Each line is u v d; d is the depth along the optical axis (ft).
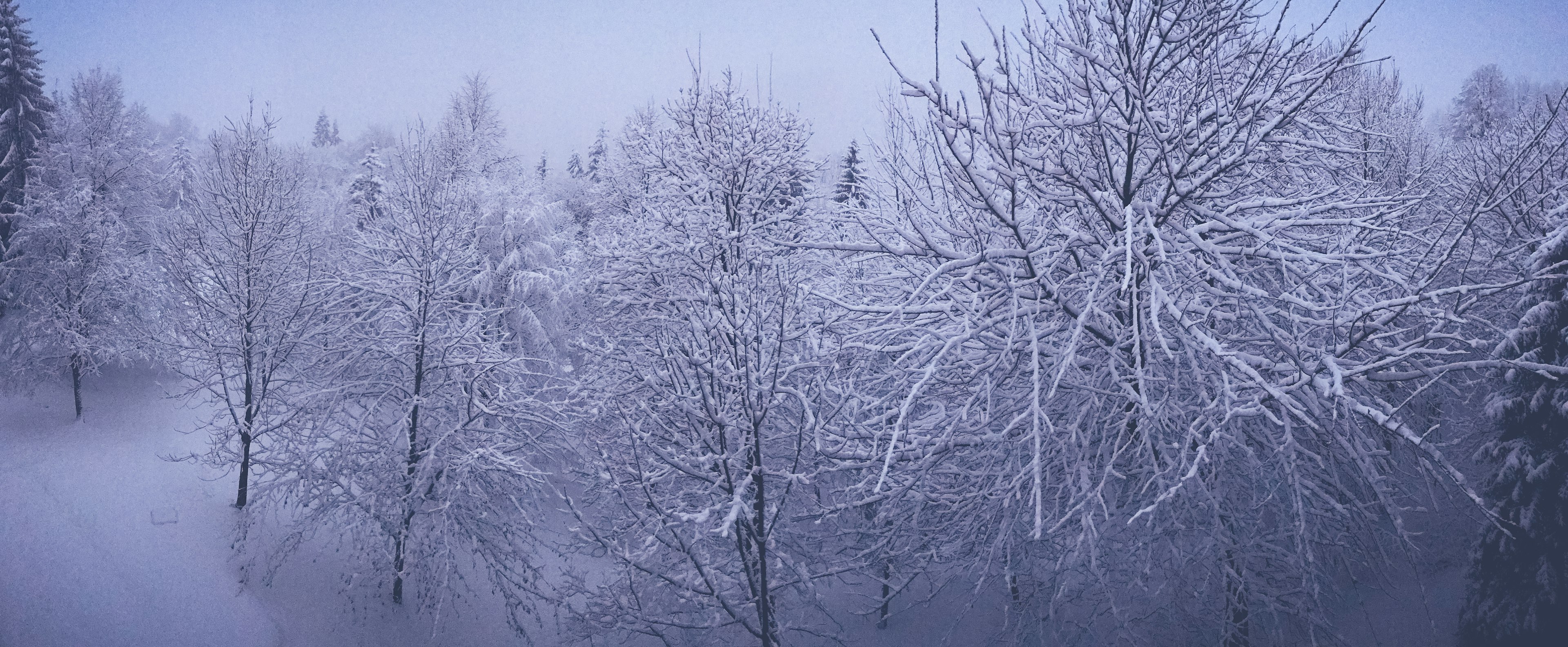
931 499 29.17
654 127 58.39
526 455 57.62
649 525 32.99
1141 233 20.51
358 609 49.70
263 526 55.01
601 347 50.85
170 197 110.83
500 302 77.51
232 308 56.65
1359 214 25.39
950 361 26.08
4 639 41.86
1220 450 24.48
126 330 81.05
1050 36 25.55
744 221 49.75
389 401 55.93
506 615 52.26
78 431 73.72
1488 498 31.91
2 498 56.34
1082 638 29.19
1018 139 21.33
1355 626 36.40
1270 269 26.68
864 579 50.80
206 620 45.75
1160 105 24.53
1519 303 31.01
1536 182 34.45
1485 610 31.27
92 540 51.62
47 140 89.40
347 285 56.59
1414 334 26.86
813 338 35.83
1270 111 23.27
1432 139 77.71
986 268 23.63
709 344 34.22
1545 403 29.45
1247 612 25.77
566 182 115.85
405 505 49.90
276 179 60.18
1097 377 27.14
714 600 35.14
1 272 79.82
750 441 34.19
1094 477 26.43
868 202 39.09
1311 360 23.11
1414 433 16.29
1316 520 25.16
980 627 40.40
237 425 55.67
